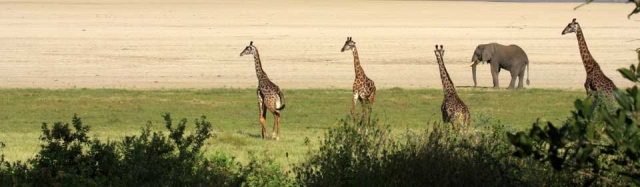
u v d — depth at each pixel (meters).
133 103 63.75
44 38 116.25
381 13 175.50
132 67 90.06
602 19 163.00
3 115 57.56
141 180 20.36
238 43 113.81
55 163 21.45
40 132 48.75
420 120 54.97
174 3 192.25
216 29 133.75
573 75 86.75
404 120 54.88
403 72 87.88
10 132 49.25
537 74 87.56
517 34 129.88
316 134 47.84
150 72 86.62
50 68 88.31
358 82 49.06
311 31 132.25
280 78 83.00
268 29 135.12
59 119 56.16
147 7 179.25
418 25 146.62
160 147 21.34
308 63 94.19
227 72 87.12
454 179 20.03
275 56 100.31
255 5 192.00
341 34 127.75
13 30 126.81
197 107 62.41
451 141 22.00
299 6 192.00
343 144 22.44
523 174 20.48
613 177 17.62
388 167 20.59
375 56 100.94
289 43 114.31
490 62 77.75
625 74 12.23
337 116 57.66
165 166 20.81
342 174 21.08
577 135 12.48
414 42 117.31
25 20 144.88
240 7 184.88
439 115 58.22
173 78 82.69
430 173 20.17
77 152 21.59
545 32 133.38
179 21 148.38
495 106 63.06
